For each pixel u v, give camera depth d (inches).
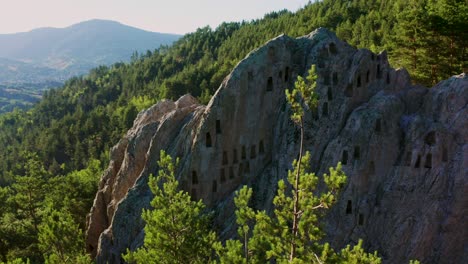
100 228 1967.3
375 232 1344.7
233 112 1467.8
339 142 1373.0
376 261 743.7
